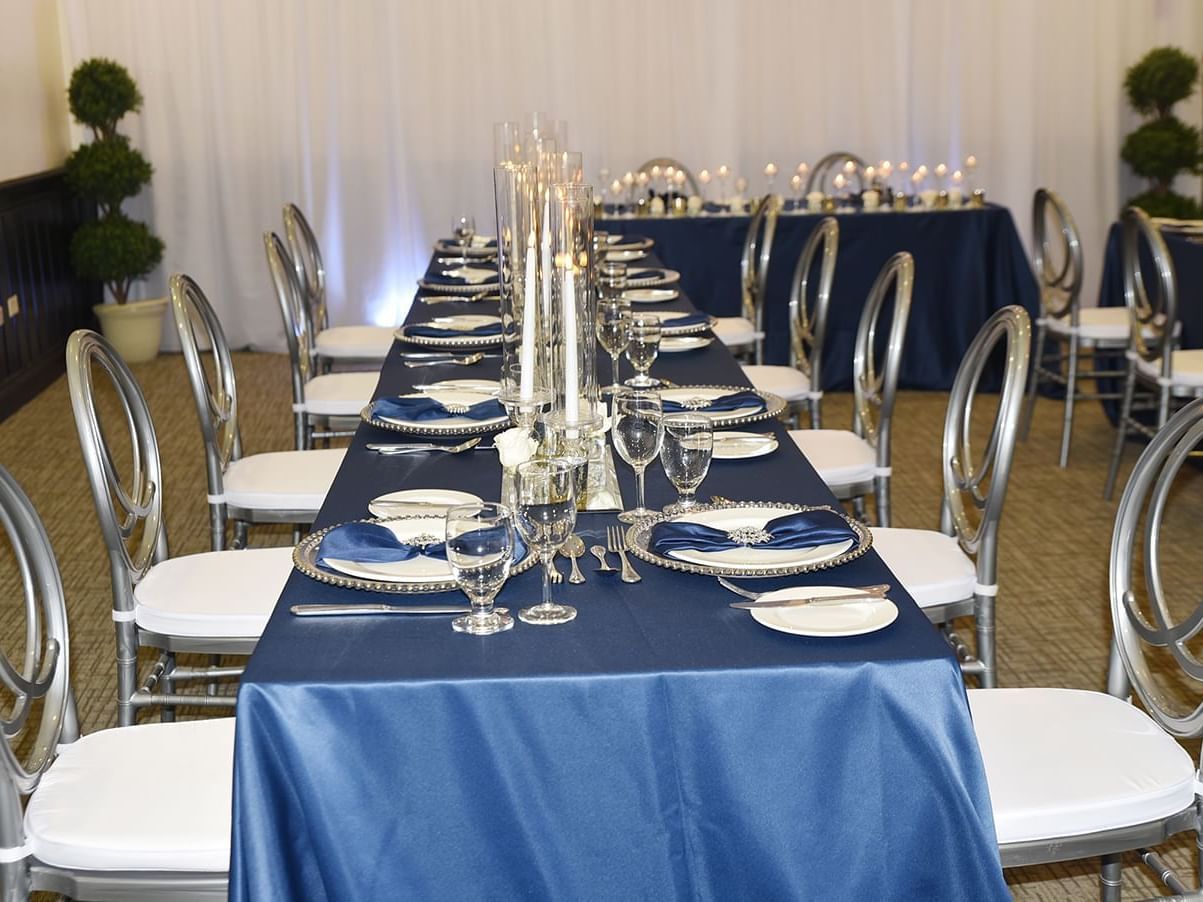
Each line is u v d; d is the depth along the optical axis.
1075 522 4.54
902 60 7.46
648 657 1.59
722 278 6.15
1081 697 1.99
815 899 1.61
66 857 1.66
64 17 7.14
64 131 7.18
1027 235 7.67
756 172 7.59
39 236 6.53
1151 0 7.48
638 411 2.03
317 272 5.11
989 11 7.43
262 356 7.54
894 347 3.13
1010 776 1.78
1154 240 4.24
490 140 7.46
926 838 1.61
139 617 2.34
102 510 2.26
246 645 2.31
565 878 1.60
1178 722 1.84
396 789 1.57
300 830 1.57
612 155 7.51
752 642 1.63
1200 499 4.75
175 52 7.21
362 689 1.54
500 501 2.17
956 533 2.75
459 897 1.59
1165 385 4.32
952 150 7.59
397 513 2.10
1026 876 2.58
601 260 4.40
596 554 1.92
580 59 7.38
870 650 1.61
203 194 7.39
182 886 1.67
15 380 6.13
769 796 1.59
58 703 1.93
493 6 7.30
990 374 6.34
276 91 7.31
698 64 7.43
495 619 1.69
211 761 1.82
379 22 7.29
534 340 2.17
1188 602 3.82
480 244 5.50
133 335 7.19
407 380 3.15
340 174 7.46
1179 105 7.75
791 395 4.02
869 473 3.20
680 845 1.61
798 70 7.47
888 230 6.15
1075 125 7.59
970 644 3.61
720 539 1.87
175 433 5.78
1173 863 2.60
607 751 1.57
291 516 3.02
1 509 1.89
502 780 1.57
